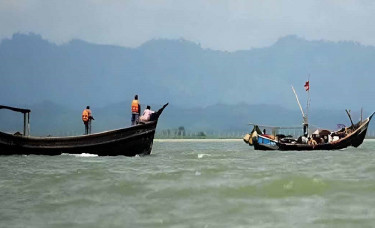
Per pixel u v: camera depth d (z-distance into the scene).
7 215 45.44
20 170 87.44
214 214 44.34
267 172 75.75
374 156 132.75
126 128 127.56
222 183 60.09
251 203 48.81
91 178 70.31
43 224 41.94
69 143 125.94
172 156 142.75
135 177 69.62
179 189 56.59
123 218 43.44
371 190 54.28
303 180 60.28
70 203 50.69
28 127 130.88
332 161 108.06
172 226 40.41
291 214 43.88
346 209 45.34
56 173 80.25
